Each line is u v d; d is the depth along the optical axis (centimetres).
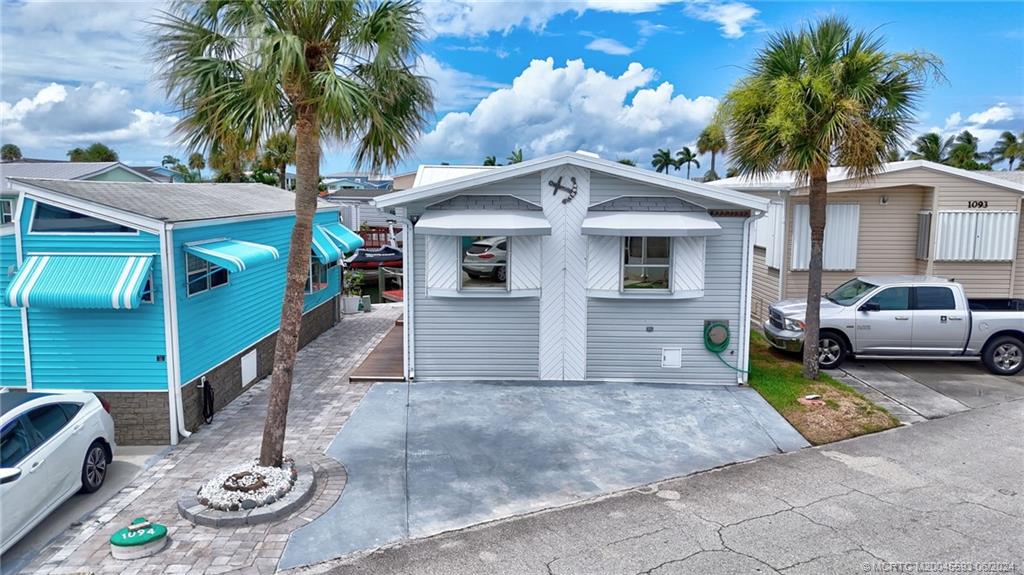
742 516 760
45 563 665
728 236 1262
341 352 1596
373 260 3161
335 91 711
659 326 1289
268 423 827
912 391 1245
